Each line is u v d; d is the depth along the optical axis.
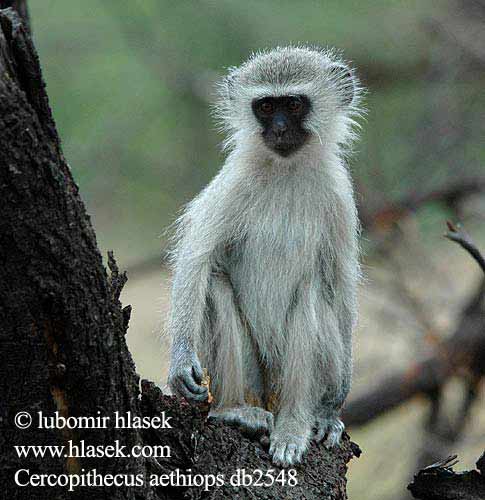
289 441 9.29
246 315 10.48
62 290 6.32
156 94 19.55
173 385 9.62
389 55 19.22
